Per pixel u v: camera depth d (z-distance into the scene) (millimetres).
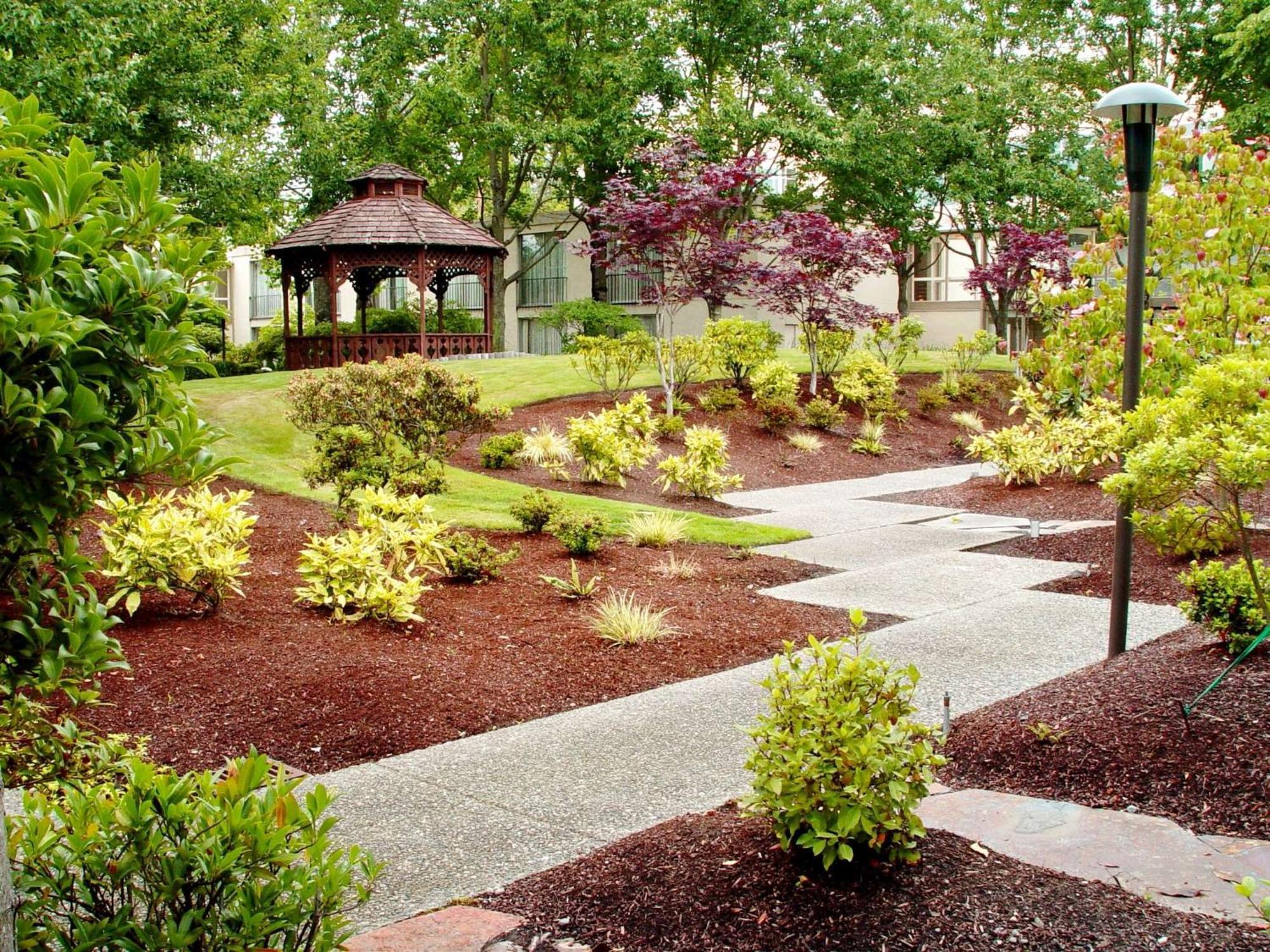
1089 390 12859
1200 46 29141
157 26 15742
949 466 17062
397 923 3322
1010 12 31562
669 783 4645
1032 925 2971
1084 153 28656
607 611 7242
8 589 2600
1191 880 3260
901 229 29422
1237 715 4270
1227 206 9336
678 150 18109
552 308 32344
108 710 5301
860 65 27891
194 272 2543
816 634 7152
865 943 2936
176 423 2588
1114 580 5887
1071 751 4305
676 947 3033
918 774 3262
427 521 9344
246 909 2375
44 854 2457
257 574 7961
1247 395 4555
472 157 28266
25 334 2025
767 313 31000
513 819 4273
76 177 2359
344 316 37094
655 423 14484
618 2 27016
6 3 11859
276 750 5098
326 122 26172
